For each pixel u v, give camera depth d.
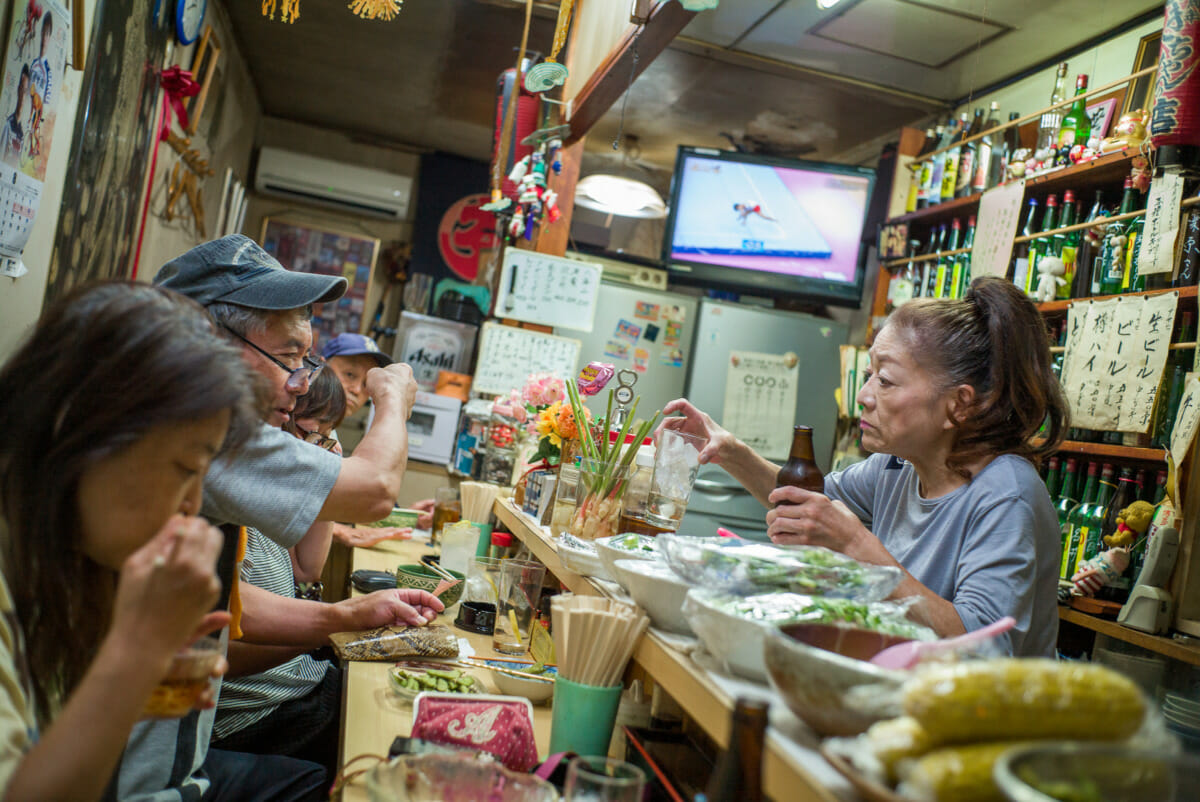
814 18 3.80
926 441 1.54
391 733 1.34
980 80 4.16
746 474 1.89
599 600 1.24
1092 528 2.65
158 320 0.86
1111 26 3.47
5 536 0.90
